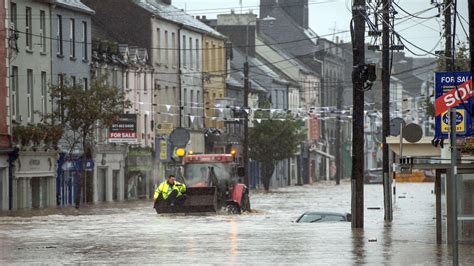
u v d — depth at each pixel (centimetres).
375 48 7538
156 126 14350
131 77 13638
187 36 15875
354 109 5869
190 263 3962
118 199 13088
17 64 10606
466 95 4669
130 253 4422
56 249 4678
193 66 16088
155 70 14512
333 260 4019
